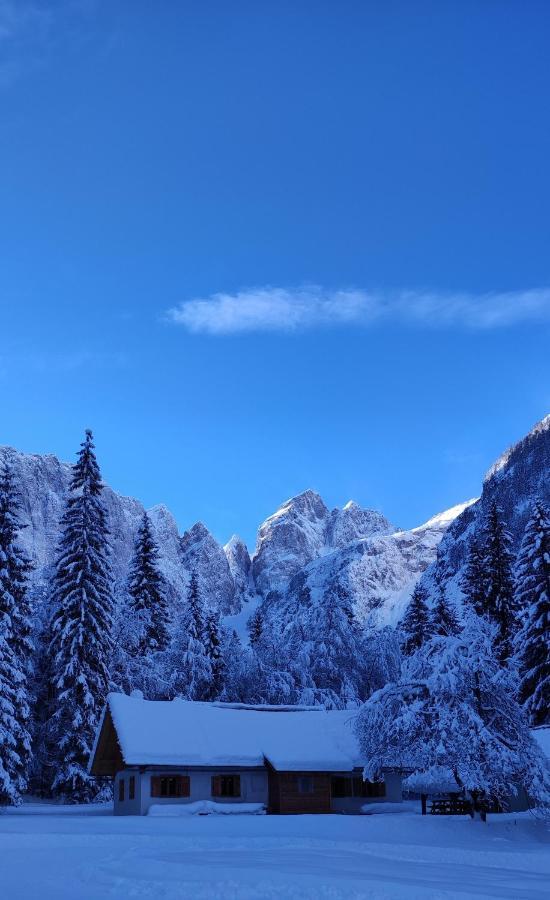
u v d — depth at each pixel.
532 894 14.57
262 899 13.90
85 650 48.88
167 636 63.62
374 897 13.80
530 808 34.97
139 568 63.59
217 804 38.62
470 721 31.56
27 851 22.41
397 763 34.22
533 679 47.75
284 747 41.25
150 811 37.28
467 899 13.57
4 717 42.66
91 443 54.72
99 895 14.45
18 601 47.00
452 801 35.56
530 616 48.38
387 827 30.53
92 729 47.88
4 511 47.72
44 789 50.50
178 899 13.98
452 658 33.16
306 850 23.09
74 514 52.84
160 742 39.34
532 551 49.16
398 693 34.44
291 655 65.50
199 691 62.12
